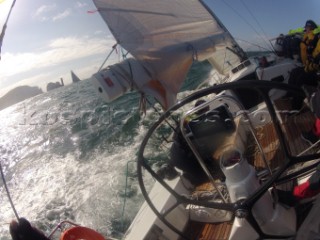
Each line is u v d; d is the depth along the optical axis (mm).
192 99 1860
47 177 8617
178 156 2916
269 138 3770
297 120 3764
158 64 2590
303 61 4277
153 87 2584
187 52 2859
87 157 9281
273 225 2180
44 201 7102
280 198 2309
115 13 2850
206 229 2932
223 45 3812
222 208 2143
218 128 2318
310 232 2193
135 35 2830
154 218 3014
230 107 3158
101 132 10984
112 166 7898
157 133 7641
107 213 5852
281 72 4586
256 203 2125
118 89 2408
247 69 4801
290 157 2016
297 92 1889
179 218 3008
